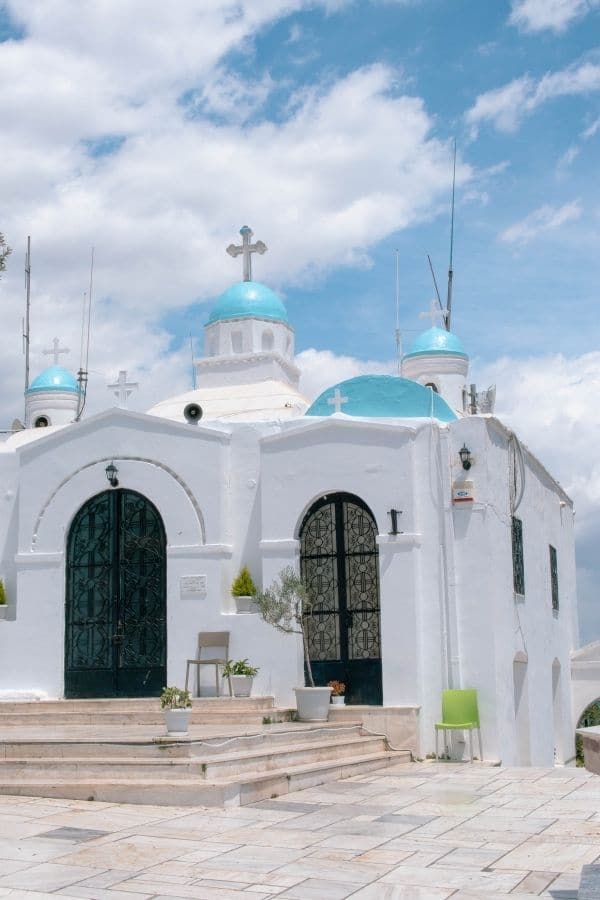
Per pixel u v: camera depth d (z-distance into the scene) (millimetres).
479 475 17078
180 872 8203
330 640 17734
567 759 23625
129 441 18875
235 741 12891
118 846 9148
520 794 12227
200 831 9836
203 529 18266
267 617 16719
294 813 10875
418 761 16062
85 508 19078
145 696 18125
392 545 17062
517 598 18797
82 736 13711
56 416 26500
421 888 7703
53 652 18609
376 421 17625
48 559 18891
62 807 11031
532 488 21281
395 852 8930
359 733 16219
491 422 17594
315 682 17609
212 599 17922
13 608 19578
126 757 12047
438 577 16969
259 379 24000
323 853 8891
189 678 17797
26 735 14156
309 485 17812
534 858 8680
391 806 11383
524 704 19203
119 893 7582
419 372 25641
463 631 16734
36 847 9094
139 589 18531
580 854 8820
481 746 16344
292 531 17812
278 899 7414
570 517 27844
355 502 17828
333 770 13602
